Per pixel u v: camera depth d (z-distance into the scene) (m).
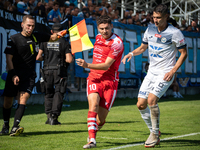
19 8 20.61
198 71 34.19
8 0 21.44
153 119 8.52
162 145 8.78
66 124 13.23
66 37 22.16
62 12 24.56
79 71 23.45
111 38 8.62
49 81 12.98
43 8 21.52
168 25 8.79
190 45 33.22
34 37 10.41
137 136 10.34
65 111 18.48
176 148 8.28
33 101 21.30
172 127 12.55
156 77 8.85
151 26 9.09
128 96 27.92
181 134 10.84
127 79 27.61
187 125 13.12
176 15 40.50
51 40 10.66
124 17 29.88
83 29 8.58
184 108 20.48
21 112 9.95
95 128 8.24
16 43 10.08
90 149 8.01
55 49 12.95
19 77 10.14
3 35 18.81
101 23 8.41
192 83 35.06
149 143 8.39
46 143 8.94
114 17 27.89
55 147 8.38
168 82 8.67
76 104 22.36
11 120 14.38
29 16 10.20
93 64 8.15
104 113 8.61
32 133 10.77
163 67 8.81
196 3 41.88
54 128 12.02
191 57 33.31
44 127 12.26
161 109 19.88
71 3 25.59
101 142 9.18
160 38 8.75
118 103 23.95
